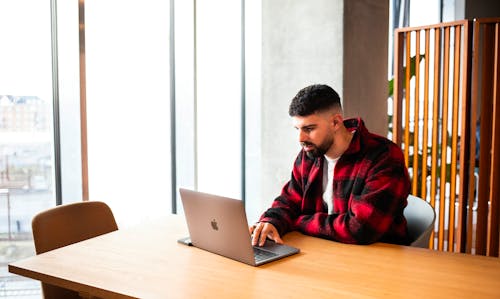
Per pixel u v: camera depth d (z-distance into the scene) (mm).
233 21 4762
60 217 2125
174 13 4121
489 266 1583
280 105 3670
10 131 3357
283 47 3623
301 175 2225
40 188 3449
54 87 3363
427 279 1459
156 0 4031
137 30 3963
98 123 3852
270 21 3682
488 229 3557
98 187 3920
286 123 3641
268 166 3773
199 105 4551
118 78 3910
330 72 3375
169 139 4215
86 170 3400
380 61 3785
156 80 4090
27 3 3314
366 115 3635
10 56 3318
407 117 3828
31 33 3324
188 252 1769
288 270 1553
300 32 3520
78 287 1457
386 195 1873
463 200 3582
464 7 7422
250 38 4871
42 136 3396
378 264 1607
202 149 4613
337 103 1984
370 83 3664
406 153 3846
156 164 4180
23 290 3377
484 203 3514
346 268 1568
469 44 3461
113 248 1826
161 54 4094
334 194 2088
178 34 4211
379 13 3729
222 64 4719
